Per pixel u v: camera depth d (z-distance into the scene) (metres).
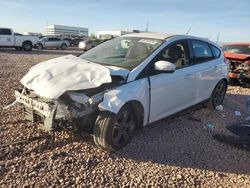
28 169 4.04
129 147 4.93
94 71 4.66
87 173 4.09
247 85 10.95
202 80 6.55
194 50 6.45
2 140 4.75
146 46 5.59
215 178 4.29
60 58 5.50
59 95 4.27
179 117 6.70
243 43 11.75
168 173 4.29
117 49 5.78
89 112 4.45
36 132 5.12
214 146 5.32
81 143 4.87
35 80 4.68
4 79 9.53
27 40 30.77
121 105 4.52
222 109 7.54
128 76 4.84
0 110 6.11
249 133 5.52
